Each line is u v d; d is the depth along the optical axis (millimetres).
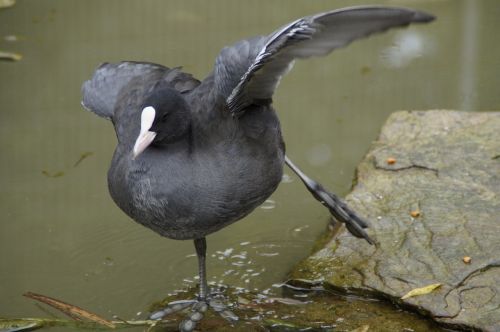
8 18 16391
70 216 11750
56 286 10312
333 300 9438
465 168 10930
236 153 8445
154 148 8477
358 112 13680
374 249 9859
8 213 11781
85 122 13742
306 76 14742
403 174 11023
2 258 10891
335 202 10188
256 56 8062
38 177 12508
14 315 9805
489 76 14352
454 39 15461
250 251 10852
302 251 10789
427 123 12078
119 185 8664
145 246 11141
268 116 8906
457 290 9008
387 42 15648
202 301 9750
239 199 8547
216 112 8438
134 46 15430
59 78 14625
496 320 8547
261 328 9180
